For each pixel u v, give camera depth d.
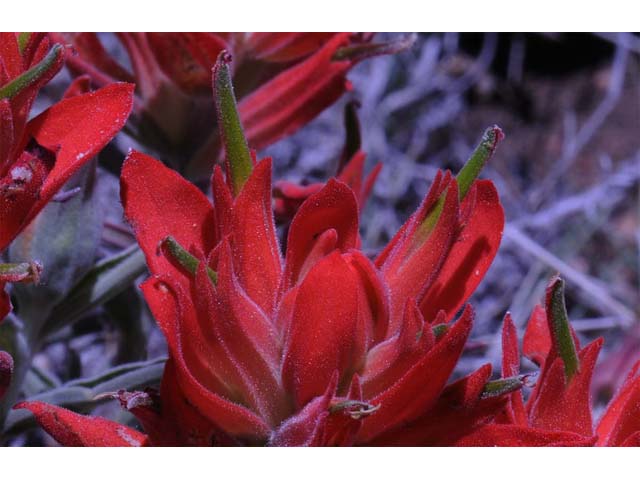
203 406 0.13
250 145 0.18
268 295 0.14
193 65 0.18
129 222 0.14
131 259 0.17
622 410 0.14
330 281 0.13
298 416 0.13
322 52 0.18
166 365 0.13
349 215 0.14
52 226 0.16
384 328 0.13
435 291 0.14
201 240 0.14
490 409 0.14
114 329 0.21
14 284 0.17
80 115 0.13
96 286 0.17
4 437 0.16
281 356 0.13
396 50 0.18
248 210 0.13
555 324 0.14
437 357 0.13
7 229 0.13
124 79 0.18
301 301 0.13
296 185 0.19
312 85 0.18
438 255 0.14
